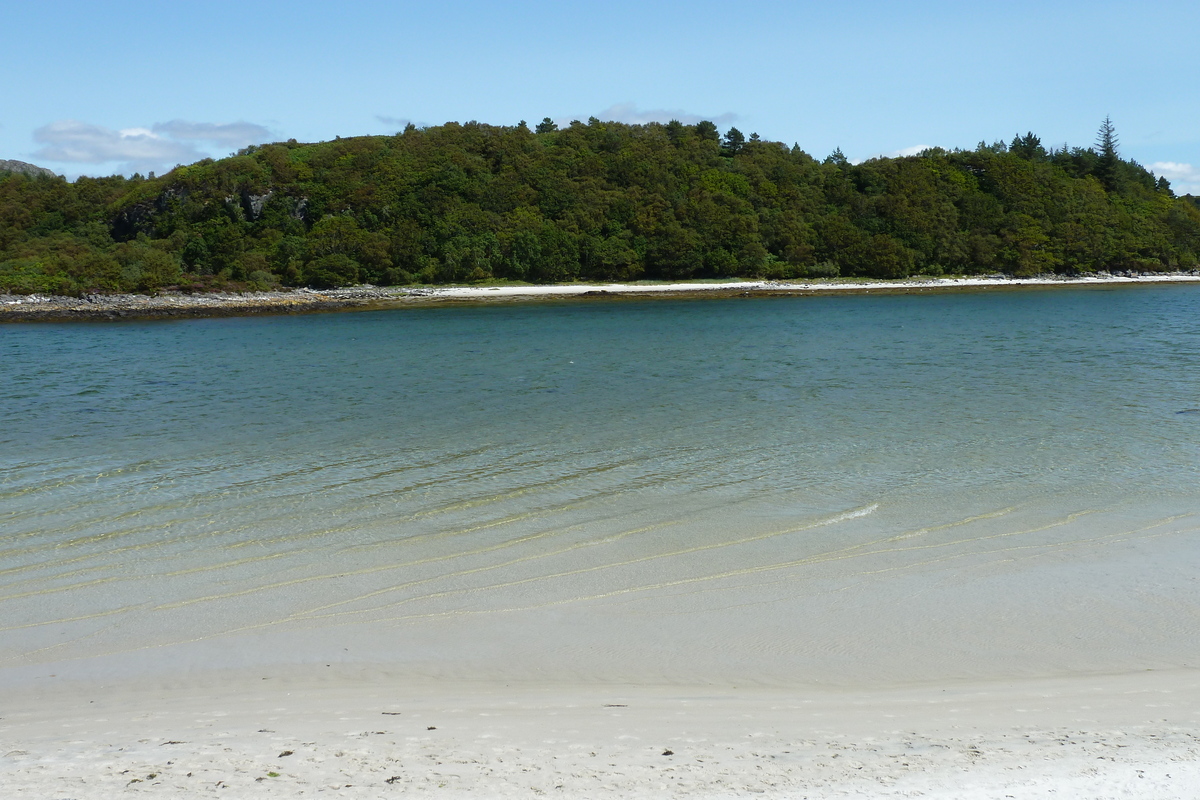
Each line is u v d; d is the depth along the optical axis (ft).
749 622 30.30
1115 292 291.38
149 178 371.56
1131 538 38.58
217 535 40.37
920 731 21.15
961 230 346.54
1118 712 22.29
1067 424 63.52
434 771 18.90
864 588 33.37
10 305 213.87
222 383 92.38
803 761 19.26
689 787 17.98
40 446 59.88
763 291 283.18
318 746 20.52
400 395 81.87
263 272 271.49
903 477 49.44
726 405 74.23
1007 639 28.48
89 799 17.71
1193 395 75.97
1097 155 442.91
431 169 338.13
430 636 29.43
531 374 97.04
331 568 36.09
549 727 21.67
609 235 318.24
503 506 44.83
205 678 26.21
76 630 30.12
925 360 106.73
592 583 34.27
